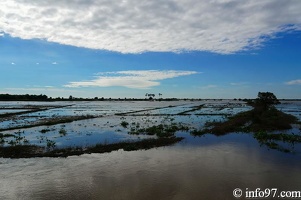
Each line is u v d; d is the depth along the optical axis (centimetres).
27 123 4306
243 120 4056
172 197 1223
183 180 1431
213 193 1259
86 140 2725
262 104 5088
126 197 1234
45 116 5753
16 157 1984
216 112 6831
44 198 1241
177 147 2284
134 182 1416
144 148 2269
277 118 3925
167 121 4594
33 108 9075
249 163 1733
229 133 3058
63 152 2123
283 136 2575
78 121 4728
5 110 7775
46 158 1955
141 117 5522
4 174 1588
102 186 1371
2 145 2459
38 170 1659
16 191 1327
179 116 5666
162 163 1770
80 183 1419
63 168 1695
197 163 1753
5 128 3638
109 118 5338
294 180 1414
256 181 1404
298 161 1766
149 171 1598
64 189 1341
